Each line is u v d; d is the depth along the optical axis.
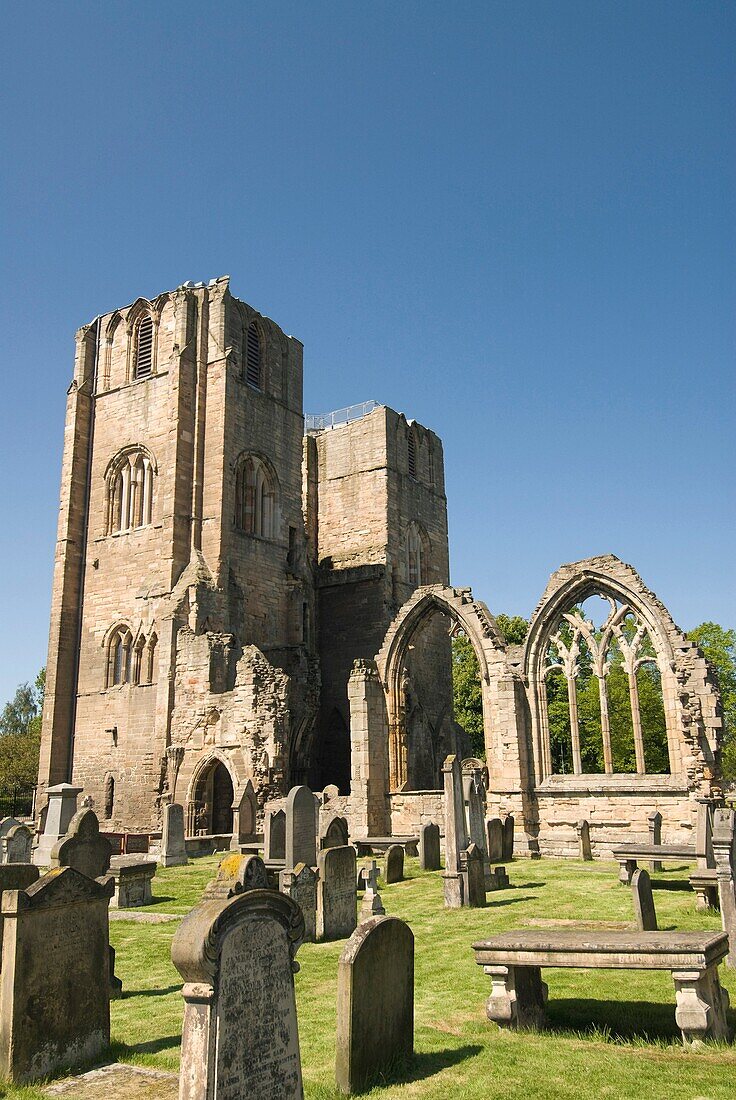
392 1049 10.29
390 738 39.03
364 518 68.50
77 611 57.50
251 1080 8.73
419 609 39.12
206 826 45.72
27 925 10.62
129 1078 10.37
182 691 47.50
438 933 18.44
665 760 68.69
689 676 30.77
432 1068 10.16
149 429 57.34
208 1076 8.31
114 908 23.94
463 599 37.62
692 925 17.34
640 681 71.12
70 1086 10.16
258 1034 8.92
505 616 83.81
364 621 65.56
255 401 59.38
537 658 34.56
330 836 23.55
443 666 68.50
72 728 55.53
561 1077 9.49
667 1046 10.48
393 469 69.69
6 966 10.47
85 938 11.36
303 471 70.94
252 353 61.56
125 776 51.41
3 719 109.19
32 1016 10.48
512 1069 9.81
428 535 73.38
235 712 44.81
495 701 35.34
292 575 59.66
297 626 58.78
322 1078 10.05
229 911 8.77
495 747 35.06
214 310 58.44
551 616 34.28
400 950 10.74
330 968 15.84
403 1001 10.65
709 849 21.27
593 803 32.12
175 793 46.00
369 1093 9.48
